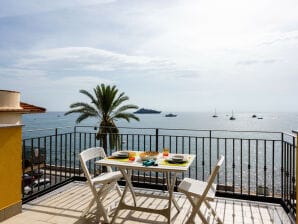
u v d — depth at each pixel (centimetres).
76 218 336
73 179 502
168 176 335
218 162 279
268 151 3878
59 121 9925
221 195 414
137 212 356
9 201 335
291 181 343
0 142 321
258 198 394
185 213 353
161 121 12681
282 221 324
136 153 371
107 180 334
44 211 357
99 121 1695
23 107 725
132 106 1691
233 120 15175
